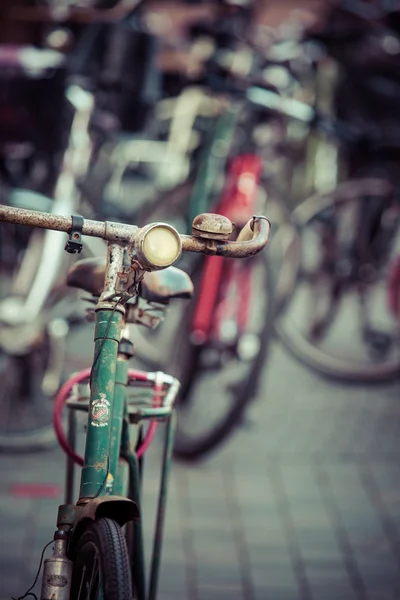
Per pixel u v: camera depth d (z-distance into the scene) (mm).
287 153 9672
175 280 3865
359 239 8398
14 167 7992
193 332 6949
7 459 7473
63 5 8031
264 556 6547
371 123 8320
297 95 8711
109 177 8141
